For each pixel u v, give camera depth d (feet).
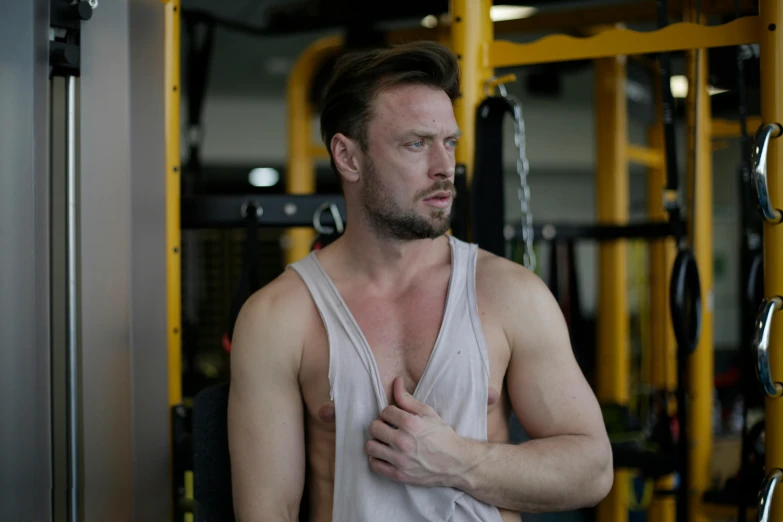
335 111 4.30
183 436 5.42
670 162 5.76
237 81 25.79
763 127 4.57
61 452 4.76
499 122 5.52
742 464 6.27
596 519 8.97
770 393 4.57
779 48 4.61
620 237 9.43
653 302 10.89
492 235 5.48
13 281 4.15
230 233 10.38
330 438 4.25
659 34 5.04
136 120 5.15
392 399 4.11
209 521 4.64
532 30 9.91
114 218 4.98
